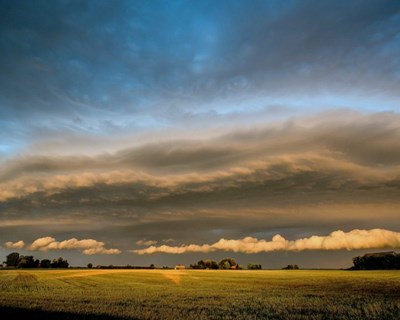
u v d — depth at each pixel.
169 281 56.88
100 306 25.58
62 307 24.81
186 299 31.25
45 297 31.75
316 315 22.41
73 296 32.84
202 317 21.14
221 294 36.16
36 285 46.69
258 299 31.39
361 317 21.78
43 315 21.31
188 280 59.84
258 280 60.03
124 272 86.81
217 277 69.75
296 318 21.39
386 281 54.53
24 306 25.09
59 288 42.22
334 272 91.69
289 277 69.00
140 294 35.44
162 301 29.58
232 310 24.66
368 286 45.78
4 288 41.72
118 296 33.25
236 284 51.19
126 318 20.36
